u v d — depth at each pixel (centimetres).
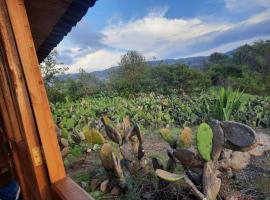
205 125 217
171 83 2009
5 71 146
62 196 118
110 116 770
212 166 223
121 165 314
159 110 806
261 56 2822
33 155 133
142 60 2267
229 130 214
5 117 190
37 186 135
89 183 317
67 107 988
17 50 132
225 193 246
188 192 246
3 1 131
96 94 1834
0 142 229
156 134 606
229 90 701
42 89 137
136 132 316
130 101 1180
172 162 273
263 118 640
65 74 1934
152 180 282
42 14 193
